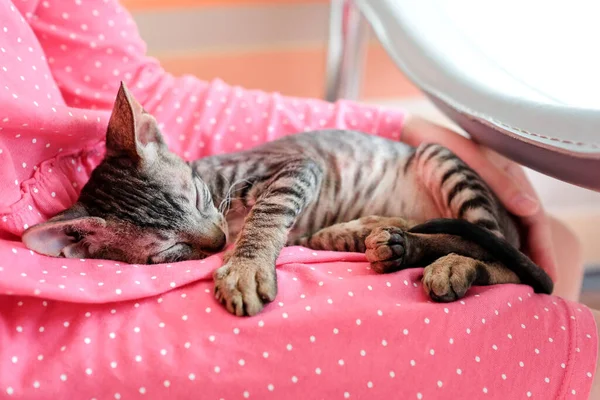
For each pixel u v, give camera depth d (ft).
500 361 1.30
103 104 1.70
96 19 1.69
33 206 1.42
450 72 1.61
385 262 1.44
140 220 1.50
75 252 1.46
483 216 1.62
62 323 1.30
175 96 1.78
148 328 1.30
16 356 1.26
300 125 1.84
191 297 1.34
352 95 2.39
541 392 1.29
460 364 1.29
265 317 1.31
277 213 1.53
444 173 1.69
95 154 1.63
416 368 1.28
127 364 1.26
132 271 1.36
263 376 1.27
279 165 1.69
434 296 1.36
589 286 2.27
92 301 1.29
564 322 1.35
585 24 1.54
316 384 1.27
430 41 1.70
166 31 2.39
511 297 1.37
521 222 1.72
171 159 1.58
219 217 1.61
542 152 1.35
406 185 1.76
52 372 1.25
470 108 1.51
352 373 1.28
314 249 1.64
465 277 1.39
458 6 1.73
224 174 1.69
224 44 2.45
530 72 1.53
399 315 1.31
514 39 1.61
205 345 1.28
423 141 1.82
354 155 1.74
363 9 1.94
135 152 1.51
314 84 2.58
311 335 1.29
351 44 2.30
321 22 2.47
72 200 1.52
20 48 1.49
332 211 1.73
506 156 1.55
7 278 1.26
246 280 1.35
